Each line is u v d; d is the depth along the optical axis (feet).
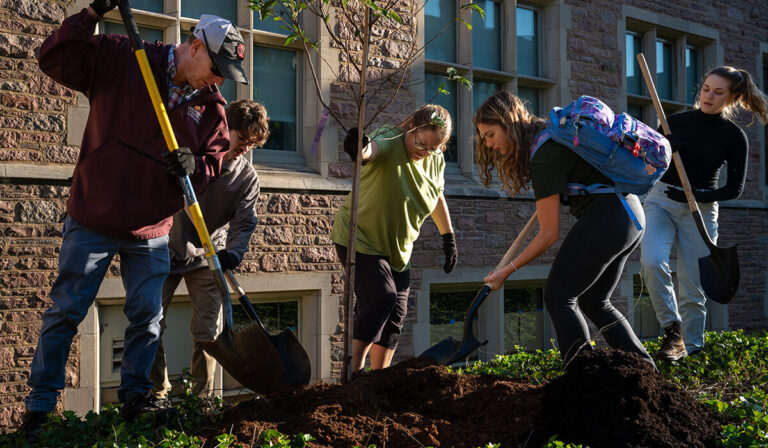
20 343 15.12
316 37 19.17
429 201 13.94
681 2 28.19
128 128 9.40
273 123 19.26
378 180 13.38
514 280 23.30
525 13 24.44
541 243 10.50
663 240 15.15
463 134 22.62
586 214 10.57
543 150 10.51
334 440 8.70
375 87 20.02
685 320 15.72
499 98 10.94
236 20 18.52
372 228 13.42
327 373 19.01
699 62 29.89
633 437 8.34
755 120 30.58
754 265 30.19
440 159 14.65
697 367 14.17
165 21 17.19
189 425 9.42
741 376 13.73
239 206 13.29
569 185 10.64
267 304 18.78
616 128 10.33
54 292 9.43
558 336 10.57
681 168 14.43
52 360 9.29
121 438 8.71
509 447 8.77
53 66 9.20
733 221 29.40
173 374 17.46
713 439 8.80
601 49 25.41
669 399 8.90
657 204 15.58
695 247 15.39
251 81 18.53
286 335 11.00
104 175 9.34
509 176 11.14
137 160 9.39
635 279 27.61
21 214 15.15
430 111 13.23
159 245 10.03
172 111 9.66
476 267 22.03
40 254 15.37
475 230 22.03
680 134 15.58
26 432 9.16
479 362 15.02
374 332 13.25
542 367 14.23
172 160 9.27
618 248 10.36
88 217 9.34
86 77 9.43
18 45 15.24
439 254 21.22
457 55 22.66
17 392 15.07
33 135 15.40
